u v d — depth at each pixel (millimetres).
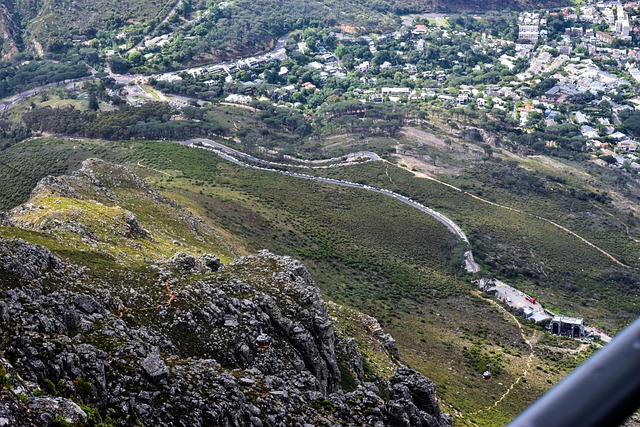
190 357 46938
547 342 119500
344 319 77875
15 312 37750
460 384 92312
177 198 136500
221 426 38812
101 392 35844
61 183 92812
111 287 50812
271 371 50156
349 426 45000
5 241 46531
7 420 27547
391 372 66562
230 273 58312
